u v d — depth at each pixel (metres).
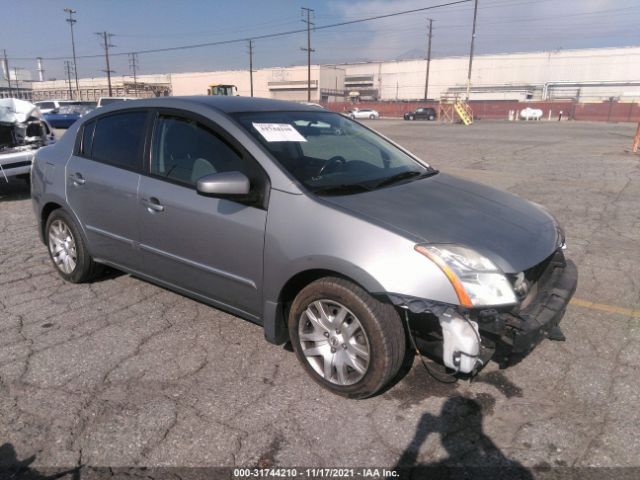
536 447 2.53
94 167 4.02
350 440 2.58
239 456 2.47
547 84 76.38
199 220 3.29
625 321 3.86
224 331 3.69
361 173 3.43
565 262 3.28
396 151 4.11
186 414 2.77
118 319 3.88
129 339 3.57
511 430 2.65
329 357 2.94
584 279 4.72
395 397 2.93
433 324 2.76
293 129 3.54
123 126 3.95
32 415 2.76
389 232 2.66
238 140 3.22
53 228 4.54
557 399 2.91
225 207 3.17
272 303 3.05
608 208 7.59
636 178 10.36
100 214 4.00
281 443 2.56
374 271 2.60
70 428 2.66
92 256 4.26
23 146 8.48
